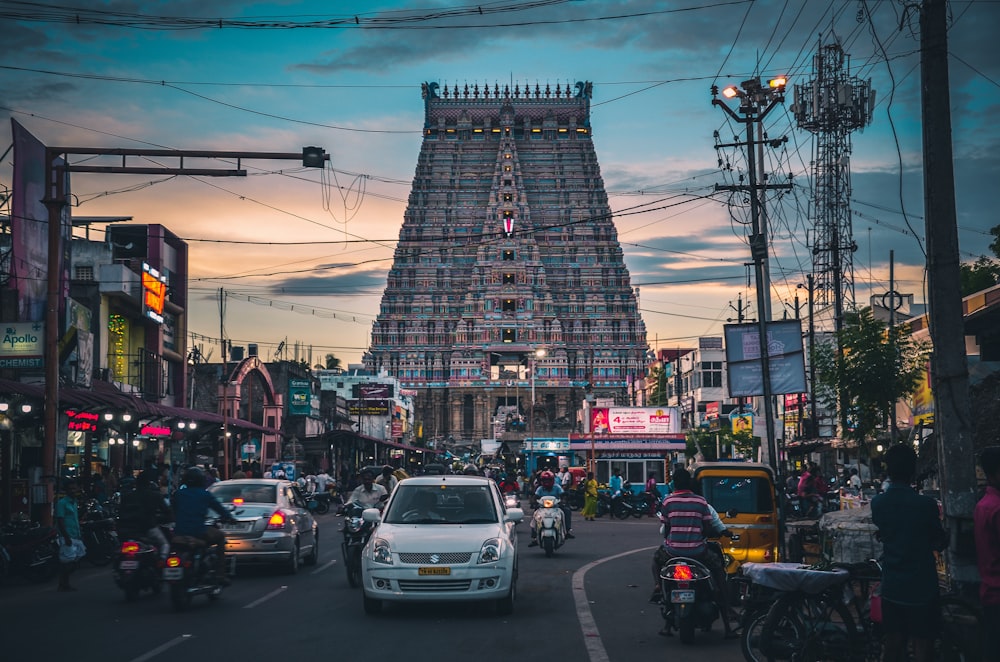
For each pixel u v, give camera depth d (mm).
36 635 12602
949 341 10086
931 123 10297
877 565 10062
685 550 12719
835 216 52500
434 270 170625
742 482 17938
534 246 167500
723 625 13594
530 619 13992
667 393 113438
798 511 28781
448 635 12539
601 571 21234
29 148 34625
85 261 44656
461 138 177125
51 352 23422
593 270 169500
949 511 9930
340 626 13273
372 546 14320
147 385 47312
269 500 20109
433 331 169750
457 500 15781
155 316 47062
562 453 87438
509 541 14812
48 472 23234
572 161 174375
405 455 115312
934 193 10242
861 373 36031
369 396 97750
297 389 75875
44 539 19844
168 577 14680
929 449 20594
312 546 21969
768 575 9836
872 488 35344
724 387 91250
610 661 10875
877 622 9086
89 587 18844
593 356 166500
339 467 83062
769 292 30562
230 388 63562
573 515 50156
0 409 25250
